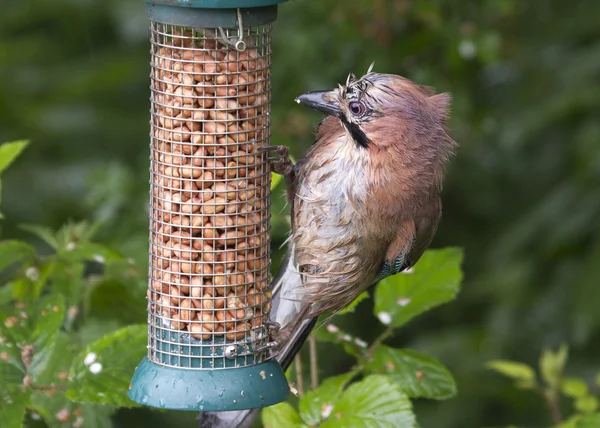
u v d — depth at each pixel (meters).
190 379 8.61
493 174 15.20
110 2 16.80
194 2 8.18
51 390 8.35
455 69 13.91
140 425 13.24
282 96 13.66
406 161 9.63
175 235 8.97
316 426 8.61
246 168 9.00
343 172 9.70
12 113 16.08
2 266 9.38
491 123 14.17
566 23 14.56
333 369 12.96
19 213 14.98
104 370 8.54
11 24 16.80
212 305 8.93
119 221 13.13
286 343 9.63
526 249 14.52
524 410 14.31
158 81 8.90
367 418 8.32
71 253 9.70
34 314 8.65
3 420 8.14
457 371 14.59
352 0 13.38
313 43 13.59
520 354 14.44
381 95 9.59
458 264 9.66
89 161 15.84
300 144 13.41
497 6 13.66
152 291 9.12
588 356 14.28
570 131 14.69
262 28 8.93
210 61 8.76
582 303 13.45
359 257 9.85
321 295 9.87
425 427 14.45
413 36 13.59
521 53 14.53
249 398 8.60
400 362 9.12
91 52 16.84
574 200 14.09
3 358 8.40
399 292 9.55
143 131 16.38
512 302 14.42
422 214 9.98
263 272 9.20
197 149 8.88
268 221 9.29
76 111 16.41
